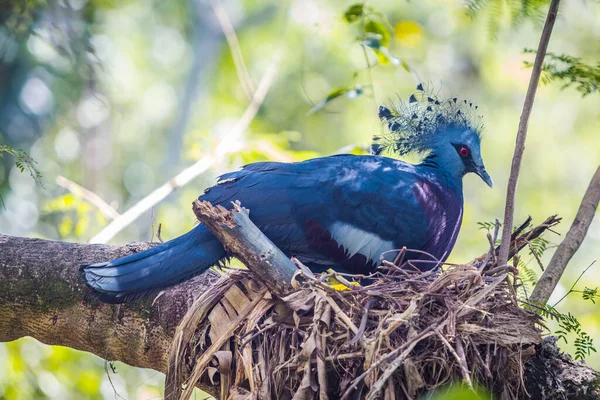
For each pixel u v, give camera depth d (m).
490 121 20.52
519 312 6.84
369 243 8.62
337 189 8.52
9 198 15.96
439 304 6.88
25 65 15.56
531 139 20.19
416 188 9.05
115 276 7.36
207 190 8.45
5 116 15.53
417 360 6.55
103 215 12.53
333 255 8.52
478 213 19.30
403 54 20.33
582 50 19.22
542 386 6.93
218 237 7.12
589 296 8.19
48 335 8.14
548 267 8.15
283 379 6.83
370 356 6.38
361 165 8.97
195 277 8.10
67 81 16.03
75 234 13.27
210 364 7.33
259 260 7.01
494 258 7.51
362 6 11.21
